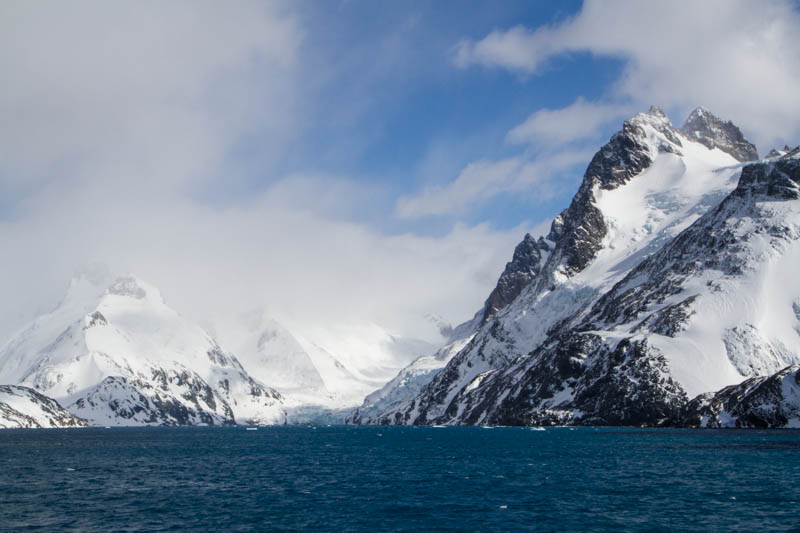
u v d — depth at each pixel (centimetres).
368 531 7869
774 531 7569
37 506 9469
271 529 8000
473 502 9488
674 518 8244
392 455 16950
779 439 18112
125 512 9012
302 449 19975
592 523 8081
